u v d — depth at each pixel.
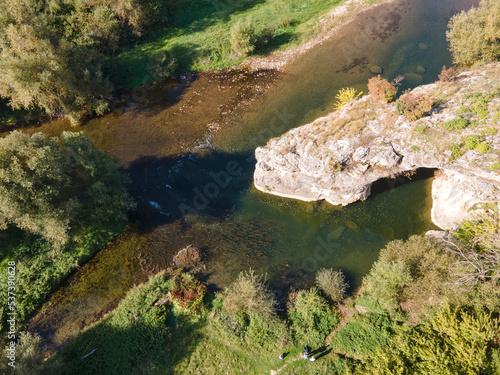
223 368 21.61
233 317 23.30
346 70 39.66
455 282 20.92
